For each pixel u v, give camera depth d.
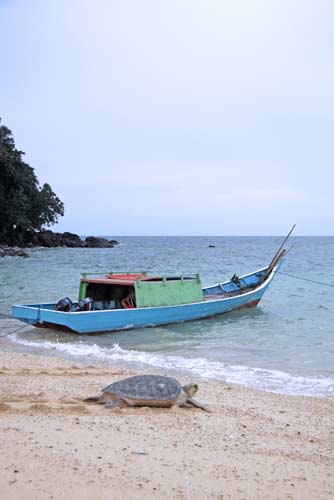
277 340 14.58
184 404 7.71
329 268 45.91
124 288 18.22
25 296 23.62
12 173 72.25
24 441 5.53
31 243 85.81
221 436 6.24
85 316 14.41
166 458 5.29
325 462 5.45
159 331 15.67
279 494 4.54
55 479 4.55
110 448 5.48
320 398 8.72
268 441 6.14
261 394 8.83
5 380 9.12
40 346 13.38
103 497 4.25
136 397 7.44
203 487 4.58
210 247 112.19
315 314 19.41
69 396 8.05
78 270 40.16
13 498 4.15
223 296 19.91
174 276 17.80
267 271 22.09
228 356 12.49
